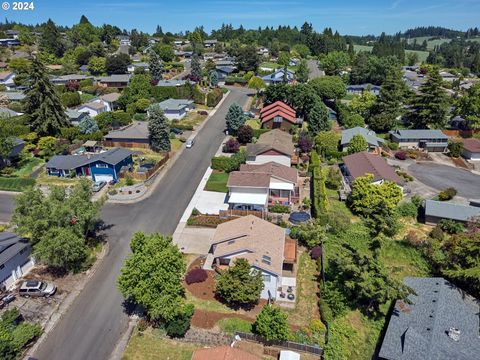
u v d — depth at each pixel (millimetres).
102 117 80625
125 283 30500
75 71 138125
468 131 83562
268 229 40938
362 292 31812
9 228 45562
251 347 30188
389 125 83812
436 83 82750
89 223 40531
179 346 30297
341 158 68938
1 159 63406
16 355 28703
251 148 64062
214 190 56250
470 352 27297
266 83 121562
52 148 68312
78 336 31344
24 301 35000
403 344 28250
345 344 30625
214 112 96625
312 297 35656
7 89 113625
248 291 32344
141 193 55000
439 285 33906
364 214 49406
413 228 47906
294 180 52062
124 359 29109
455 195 55906
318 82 100812
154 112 67312
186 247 43031
